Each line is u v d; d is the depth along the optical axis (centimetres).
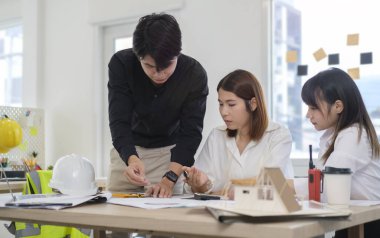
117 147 179
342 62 279
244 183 95
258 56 306
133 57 187
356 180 147
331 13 284
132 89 188
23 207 116
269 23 304
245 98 165
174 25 161
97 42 387
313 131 289
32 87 415
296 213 86
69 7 404
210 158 186
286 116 300
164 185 158
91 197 125
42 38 419
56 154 407
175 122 198
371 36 270
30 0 418
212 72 325
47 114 414
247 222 84
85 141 390
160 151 203
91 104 388
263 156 172
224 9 321
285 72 301
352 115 150
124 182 205
